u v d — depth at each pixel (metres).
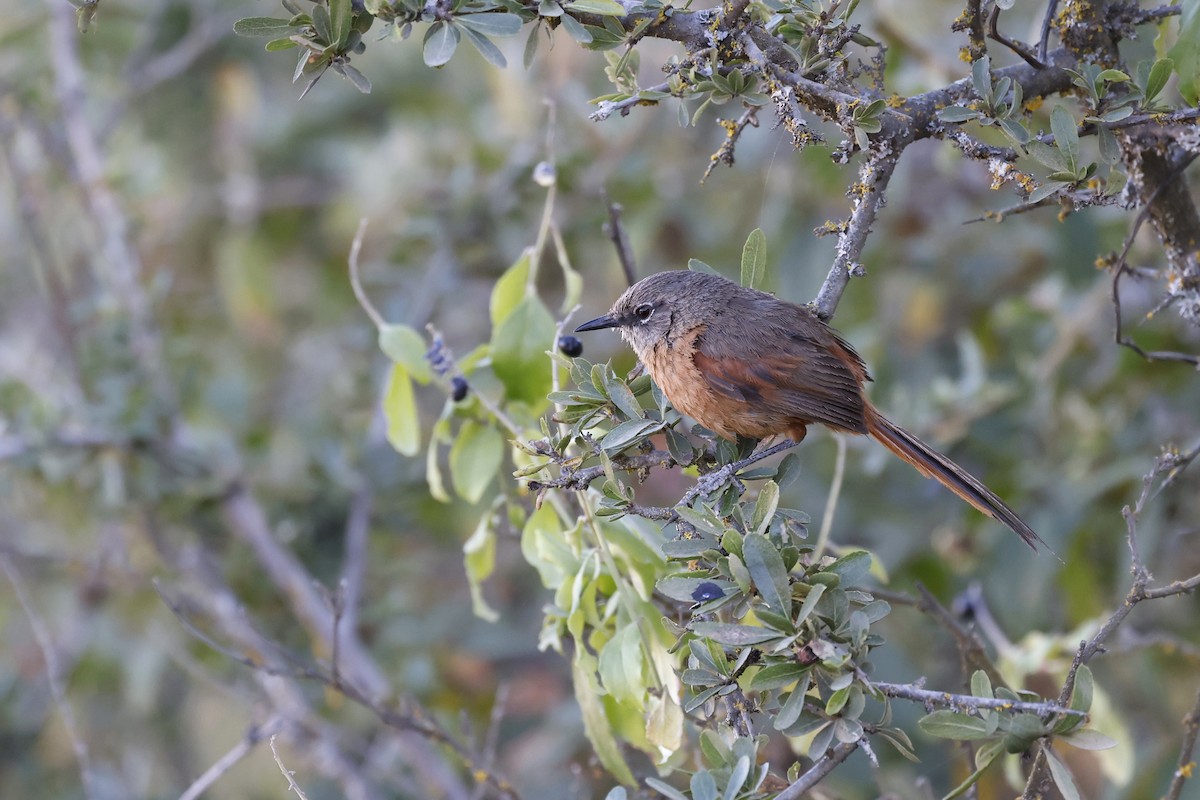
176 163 16.34
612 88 13.70
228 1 16.06
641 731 7.55
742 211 14.12
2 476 13.20
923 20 11.48
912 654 11.61
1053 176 6.54
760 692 6.40
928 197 14.46
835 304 7.13
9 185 14.78
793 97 6.34
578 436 6.69
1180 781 7.24
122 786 12.80
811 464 13.02
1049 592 12.35
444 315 15.20
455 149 14.90
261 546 12.38
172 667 13.52
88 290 15.09
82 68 15.45
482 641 13.27
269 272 15.98
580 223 13.34
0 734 13.34
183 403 13.78
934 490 12.55
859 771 10.09
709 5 12.05
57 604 13.66
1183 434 11.73
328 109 16.28
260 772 12.64
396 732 11.27
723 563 6.05
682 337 8.37
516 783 11.87
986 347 14.02
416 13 6.31
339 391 14.32
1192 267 7.67
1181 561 11.72
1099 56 7.23
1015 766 8.67
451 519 13.40
